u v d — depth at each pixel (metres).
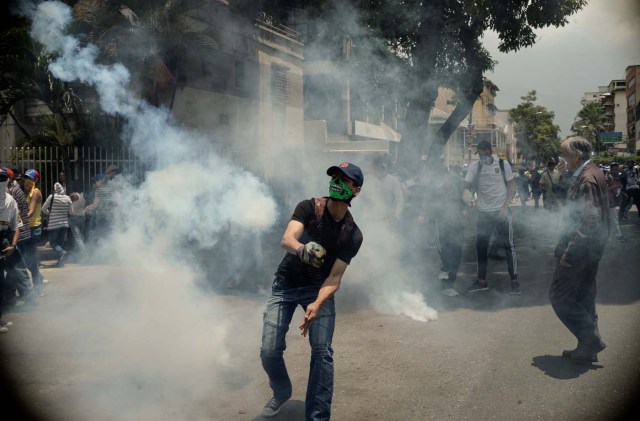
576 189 4.27
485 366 4.32
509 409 3.56
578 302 4.29
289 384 3.53
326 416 3.14
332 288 3.22
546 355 4.53
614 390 3.78
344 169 3.18
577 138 4.32
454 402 3.70
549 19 12.70
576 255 4.16
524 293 6.79
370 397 3.81
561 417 3.42
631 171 16.30
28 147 12.55
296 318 5.93
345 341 5.06
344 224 3.27
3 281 5.91
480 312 5.96
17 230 6.18
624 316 5.59
